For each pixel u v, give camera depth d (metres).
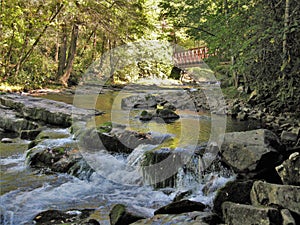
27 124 6.49
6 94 9.11
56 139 5.30
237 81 9.52
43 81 13.51
